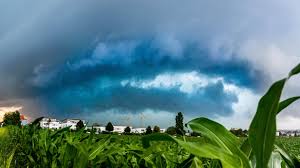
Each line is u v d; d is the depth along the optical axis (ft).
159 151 6.99
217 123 4.61
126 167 7.22
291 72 3.48
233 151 4.37
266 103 3.64
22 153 14.87
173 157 8.70
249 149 4.96
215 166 5.91
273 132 3.61
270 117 3.63
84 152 6.67
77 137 12.93
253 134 3.71
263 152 3.65
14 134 24.04
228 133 4.53
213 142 4.51
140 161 7.06
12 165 14.88
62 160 8.53
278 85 3.54
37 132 18.15
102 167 7.22
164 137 5.24
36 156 12.75
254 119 3.71
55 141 12.37
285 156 4.89
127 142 11.18
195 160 5.00
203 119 4.70
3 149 18.75
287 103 4.27
